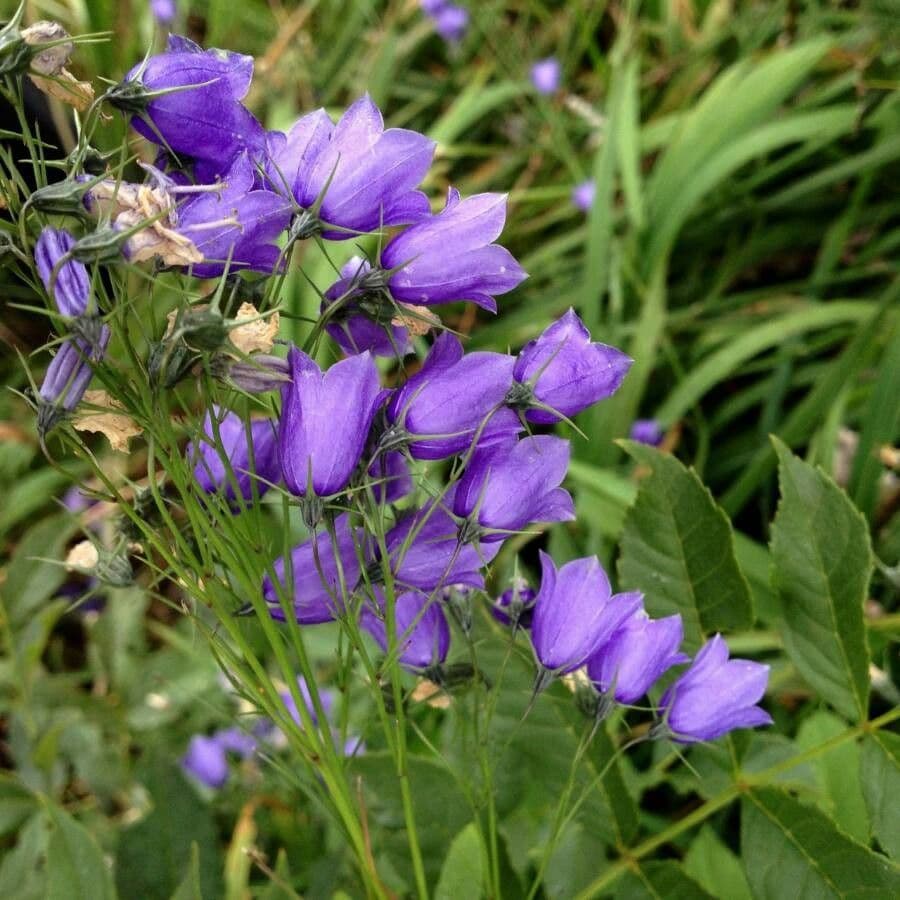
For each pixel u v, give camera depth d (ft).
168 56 0.68
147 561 0.75
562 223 2.41
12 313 1.65
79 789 1.58
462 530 0.71
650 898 0.91
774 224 2.24
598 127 2.53
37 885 1.15
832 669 0.90
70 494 1.74
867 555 0.90
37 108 1.77
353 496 0.70
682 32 2.67
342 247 1.88
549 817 1.09
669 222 2.05
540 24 2.93
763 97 2.10
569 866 1.04
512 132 2.60
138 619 1.50
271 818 1.34
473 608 0.94
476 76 2.65
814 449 1.65
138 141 0.72
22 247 0.67
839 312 1.86
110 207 0.62
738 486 1.70
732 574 0.93
